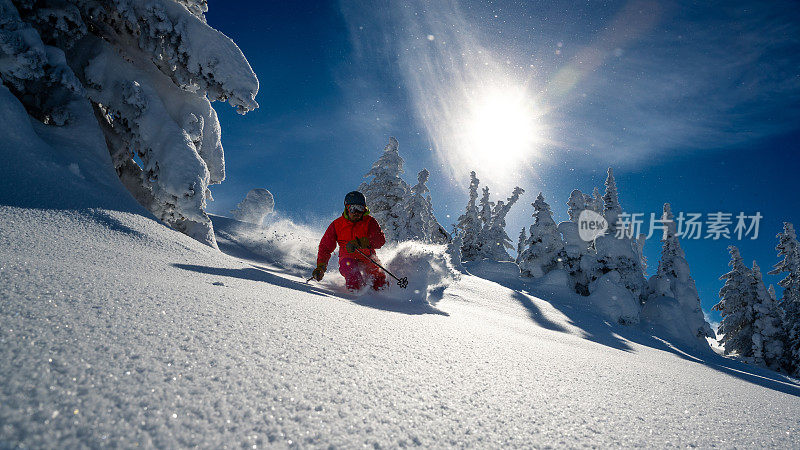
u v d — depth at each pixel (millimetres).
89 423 681
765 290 23625
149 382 870
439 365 1487
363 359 1352
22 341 914
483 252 25562
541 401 1300
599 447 1007
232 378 983
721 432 1289
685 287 19672
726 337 24656
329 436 819
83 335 1028
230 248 5898
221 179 6117
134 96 4879
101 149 4480
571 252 20719
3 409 654
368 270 4316
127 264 2277
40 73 4160
